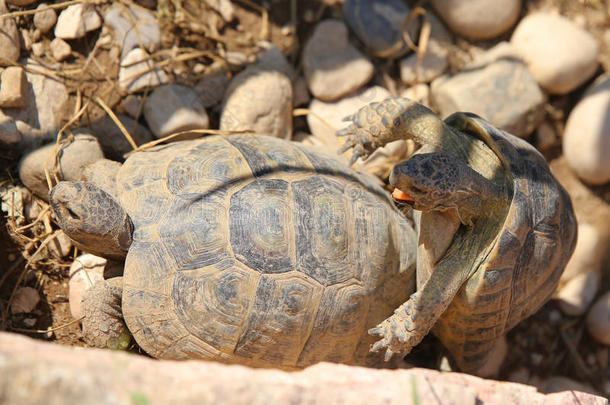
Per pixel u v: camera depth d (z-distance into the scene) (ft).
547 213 18.30
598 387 26.00
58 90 22.40
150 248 16.81
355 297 17.70
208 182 17.67
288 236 17.10
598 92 26.81
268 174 18.16
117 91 23.39
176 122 22.89
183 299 16.62
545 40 26.81
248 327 16.75
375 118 19.29
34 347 10.59
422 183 15.60
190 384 10.57
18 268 20.40
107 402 9.69
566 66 26.50
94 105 22.81
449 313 19.20
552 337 26.27
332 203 18.08
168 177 17.95
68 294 20.53
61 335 19.93
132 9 24.30
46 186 20.67
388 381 12.33
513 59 26.86
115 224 16.62
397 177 15.56
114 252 17.43
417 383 12.32
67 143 20.98
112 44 23.63
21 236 20.49
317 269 17.22
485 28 27.76
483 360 21.40
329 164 19.70
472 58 28.25
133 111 23.31
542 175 18.78
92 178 18.84
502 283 17.81
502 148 18.31
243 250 16.76
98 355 10.81
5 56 21.66
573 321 26.58
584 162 26.89
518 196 17.56
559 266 19.77
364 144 19.88
